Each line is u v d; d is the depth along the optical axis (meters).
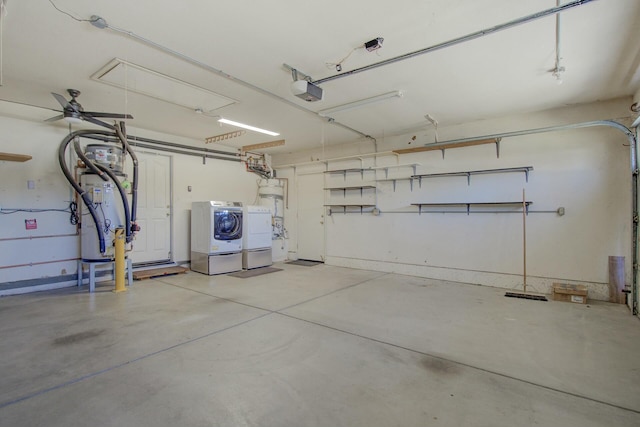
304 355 2.63
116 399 2.01
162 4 2.27
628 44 2.80
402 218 6.04
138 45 2.85
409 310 3.82
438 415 1.87
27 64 3.21
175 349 2.73
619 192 4.19
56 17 2.42
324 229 7.25
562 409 1.92
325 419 1.83
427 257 5.74
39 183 4.67
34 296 4.38
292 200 7.89
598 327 3.26
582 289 4.14
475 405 1.97
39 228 4.67
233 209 6.25
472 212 5.27
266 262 6.88
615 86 3.77
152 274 5.58
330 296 4.45
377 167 6.34
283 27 2.58
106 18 2.44
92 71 3.37
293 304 4.06
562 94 4.04
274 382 2.22
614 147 4.21
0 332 3.09
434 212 5.66
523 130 4.73
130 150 4.82
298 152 7.74
